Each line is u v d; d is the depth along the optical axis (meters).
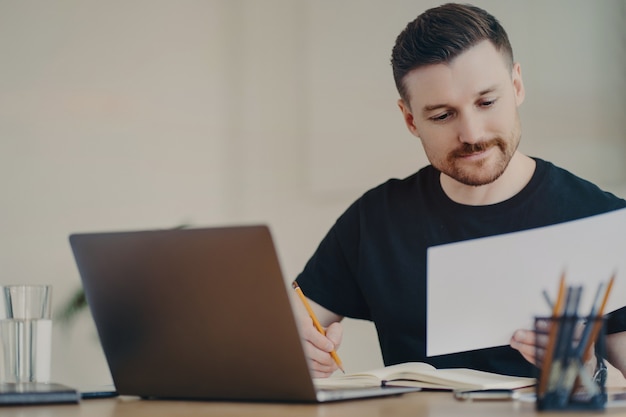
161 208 3.88
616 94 3.14
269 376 1.20
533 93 3.27
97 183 3.92
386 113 3.57
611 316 1.77
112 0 3.95
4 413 1.13
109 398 1.40
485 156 1.91
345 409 1.12
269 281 1.16
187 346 1.27
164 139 3.90
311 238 3.70
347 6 3.65
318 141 3.69
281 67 3.77
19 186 3.94
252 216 3.79
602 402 1.07
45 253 3.91
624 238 1.52
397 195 2.14
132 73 3.93
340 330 1.75
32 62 3.97
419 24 1.93
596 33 3.18
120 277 1.30
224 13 3.87
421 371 1.49
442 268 1.60
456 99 1.88
